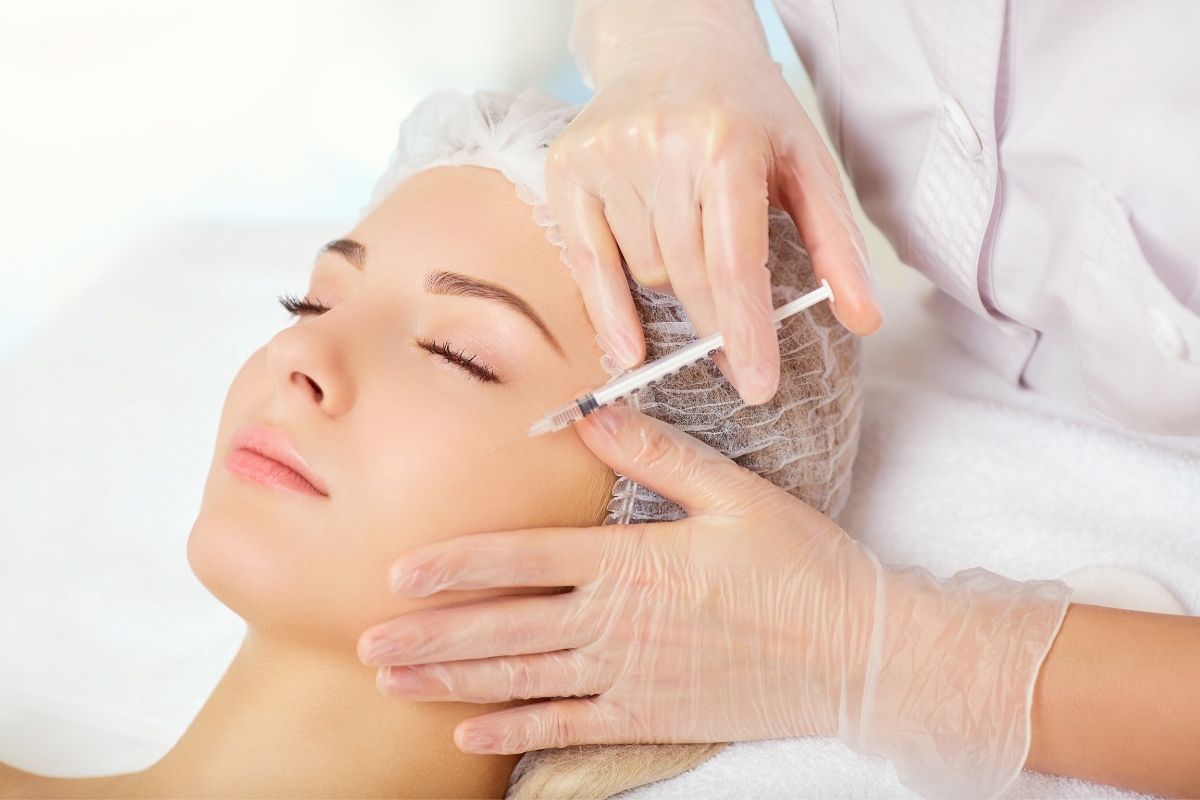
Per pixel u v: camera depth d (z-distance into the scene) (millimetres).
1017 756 1200
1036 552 1560
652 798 1348
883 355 1901
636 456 1269
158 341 2078
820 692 1308
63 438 1964
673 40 1429
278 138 2447
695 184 1197
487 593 1265
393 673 1216
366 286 1322
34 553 1857
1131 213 1317
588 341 1308
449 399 1230
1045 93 1327
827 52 1512
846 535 1352
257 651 1325
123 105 2434
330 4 2375
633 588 1251
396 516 1201
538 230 1325
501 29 2389
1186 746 1170
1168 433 1450
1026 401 1764
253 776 1306
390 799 1306
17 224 2424
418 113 1564
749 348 1150
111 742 1688
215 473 1303
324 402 1214
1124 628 1239
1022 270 1481
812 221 1263
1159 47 1233
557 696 1317
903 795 1312
